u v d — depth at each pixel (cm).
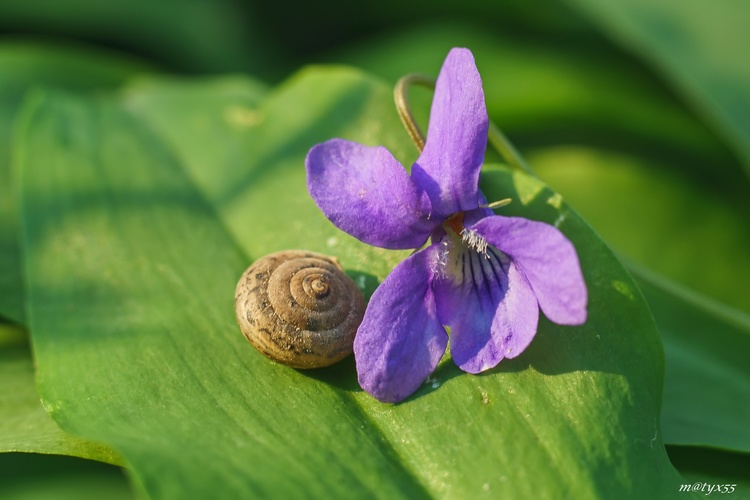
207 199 15
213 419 12
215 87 17
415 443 12
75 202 15
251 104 16
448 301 12
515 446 12
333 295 13
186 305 14
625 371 12
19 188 15
